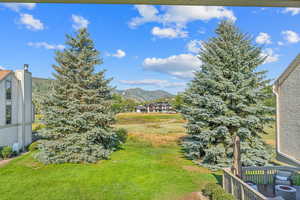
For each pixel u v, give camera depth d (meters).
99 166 11.66
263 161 10.88
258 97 11.30
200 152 13.12
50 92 12.55
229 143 11.22
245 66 11.01
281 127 9.20
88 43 13.20
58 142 12.03
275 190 6.89
